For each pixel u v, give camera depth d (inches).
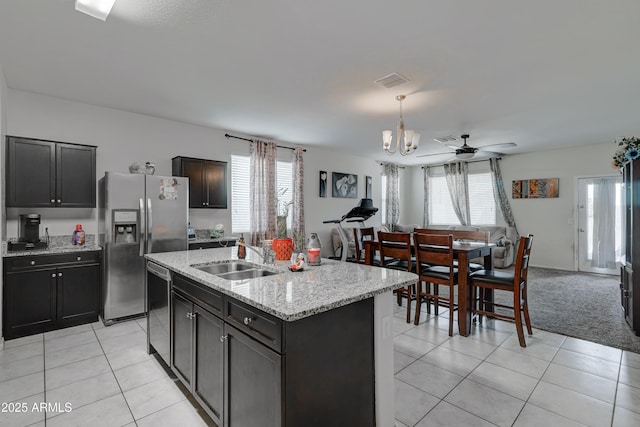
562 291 183.9
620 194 228.5
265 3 78.7
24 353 105.6
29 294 121.2
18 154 125.3
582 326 128.7
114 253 133.8
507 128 192.9
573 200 246.7
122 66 112.9
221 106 153.6
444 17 84.4
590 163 238.7
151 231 142.6
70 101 146.1
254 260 96.1
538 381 87.4
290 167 237.3
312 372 52.5
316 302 52.2
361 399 62.0
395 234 133.9
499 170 282.0
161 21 86.4
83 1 75.2
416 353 104.8
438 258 122.6
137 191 140.0
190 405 77.4
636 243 119.6
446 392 82.3
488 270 134.2
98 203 150.9
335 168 269.6
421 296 130.3
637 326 118.5
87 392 82.7
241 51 102.4
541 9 80.8
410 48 100.4
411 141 141.9
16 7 80.1
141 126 166.4
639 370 93.2
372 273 76.6
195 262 91.9
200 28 89.7
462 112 161.9
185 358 79.5
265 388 51.6
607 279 215.9
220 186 183.5
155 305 98.8
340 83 126.8
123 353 105.6
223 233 188.4
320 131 200.5
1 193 112.9
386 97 141.5
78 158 138.8
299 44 98.3
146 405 77.2
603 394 81.0
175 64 111.3
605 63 110.0
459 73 117.8
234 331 59.3
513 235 269.1
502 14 83.0
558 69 114.6
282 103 149.6
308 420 51.8
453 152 266.8
